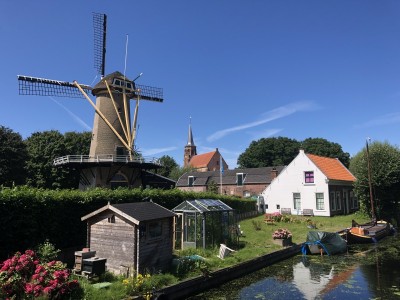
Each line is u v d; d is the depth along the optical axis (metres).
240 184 52.16
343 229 23.78
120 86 30.75
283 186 34.44
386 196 29.55
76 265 10.62
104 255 11.82
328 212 31.17
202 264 12.72
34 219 12.57
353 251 19.12
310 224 25.72
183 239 16.67
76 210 14.55
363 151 32.50
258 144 71.44
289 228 24.66
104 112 29.97
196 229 16.33
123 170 29.12
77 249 14.25
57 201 13.70
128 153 30.23
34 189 13.43
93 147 29.69
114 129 29.61
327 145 67.62
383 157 29.84
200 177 58.16
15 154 33.12
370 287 12.05
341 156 66.69
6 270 8.23
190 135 102.94
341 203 34.06
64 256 13.73
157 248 12.05
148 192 19.22
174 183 37.78
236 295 11.29
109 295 9.05
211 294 11.39
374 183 29.11
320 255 17.88
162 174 73.56
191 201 17.39
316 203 32.06
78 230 14.48
